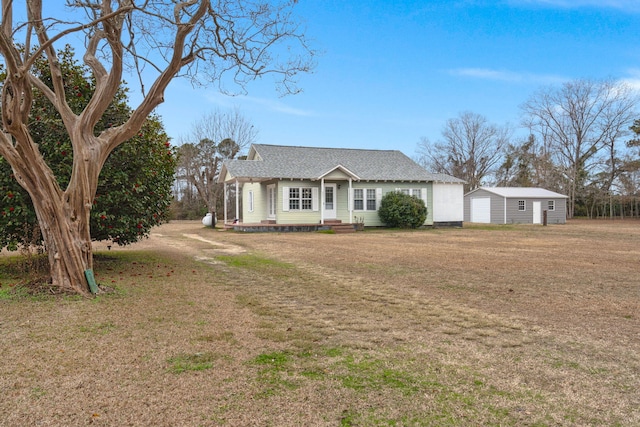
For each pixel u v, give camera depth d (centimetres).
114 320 534
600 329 514
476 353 432
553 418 300
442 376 373
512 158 5069
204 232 2269
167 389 342
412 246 1500
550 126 4547
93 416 298
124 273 896
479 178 5081
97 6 630
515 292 723
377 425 289
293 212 2348
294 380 362
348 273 916
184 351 429
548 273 913
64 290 662
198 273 913
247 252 1317
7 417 296
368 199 2558
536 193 3616
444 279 844
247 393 336
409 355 426
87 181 662
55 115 863
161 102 693
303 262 1085
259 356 419
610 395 336
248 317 562
